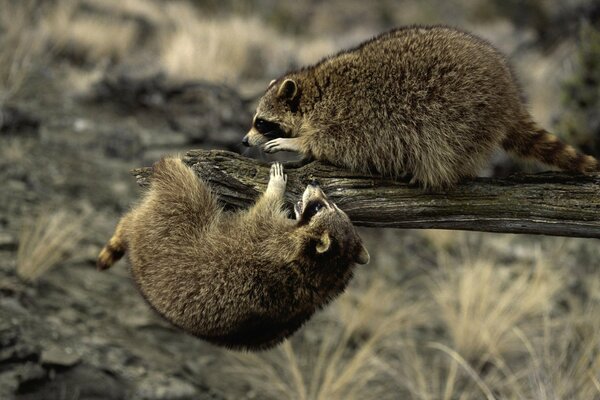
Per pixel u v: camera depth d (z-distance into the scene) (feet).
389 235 51.03
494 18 116.57
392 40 20.15
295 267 18.90
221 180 19.45
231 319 18.83
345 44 95.25
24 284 33.94
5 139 47.44
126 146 50.98
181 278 18.89
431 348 39.88
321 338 39.73
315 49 84.89
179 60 65.98
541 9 78.38
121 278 38.17
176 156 20.17
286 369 36.45
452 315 40.68
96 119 54.29
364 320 40.04
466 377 37.52
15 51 60.64
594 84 51.80
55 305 33.68
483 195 19.08
